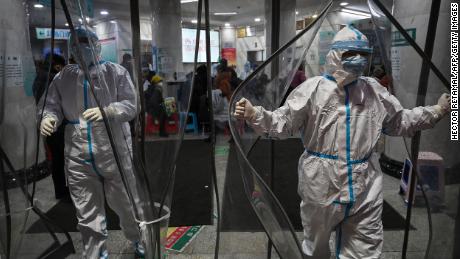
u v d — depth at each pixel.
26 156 1.80
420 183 1.61
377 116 1.41
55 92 1.74
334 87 1.39
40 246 2.18
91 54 1.21
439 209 1.57
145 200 1.33
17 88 1.69
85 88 1.66
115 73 1.26
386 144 3.36
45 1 1.73
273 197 1.38
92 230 1.77
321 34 1.74
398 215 2.48
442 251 1.58
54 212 2.71
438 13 1.31
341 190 1.40
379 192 1.44
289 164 3.59
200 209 2.69
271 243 1.45
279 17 1.35
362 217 1.42
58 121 1.76
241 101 1.34
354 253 1.45
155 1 1.14
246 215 1.63
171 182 1.39
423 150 1.54
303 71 1.82
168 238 2.22
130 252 2.10
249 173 1.38
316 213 1.46
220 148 3.48
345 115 1.38
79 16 1.15
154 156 1.29
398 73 1.50
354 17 1.67
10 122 1.68
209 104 1.44
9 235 1.77
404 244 1.79
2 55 1.59
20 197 1.79
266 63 1.27
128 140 1.32
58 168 2.91
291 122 1.43
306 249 1.58
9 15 1.60
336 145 1.39
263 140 1.60
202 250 2.07
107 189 1.79
